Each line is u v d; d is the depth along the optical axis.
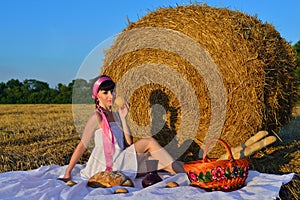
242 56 4.96
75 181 4.22
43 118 13.01
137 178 4.51
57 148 6.73
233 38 5.02
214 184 3.81
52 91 34.81
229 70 5.00
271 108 5.27
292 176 4.25
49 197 3.52
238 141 5.14
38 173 4.57
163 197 3.48
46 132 9.03
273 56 5.25
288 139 7.39
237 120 5.05
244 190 3.77
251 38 5.10
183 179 4.19
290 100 5.91
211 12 5.29
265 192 3.67
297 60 6.20
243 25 5.21
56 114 14.85
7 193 3.70
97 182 3.98
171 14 5.50
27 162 5.76
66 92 33.81
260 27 5.50
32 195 3.58
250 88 4.95
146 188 3.77
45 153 6.29
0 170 5.36
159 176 4.24
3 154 6.24
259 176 4.28
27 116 13.96
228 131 5.13
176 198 3.48
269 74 5.14
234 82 4.99
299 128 8.82
